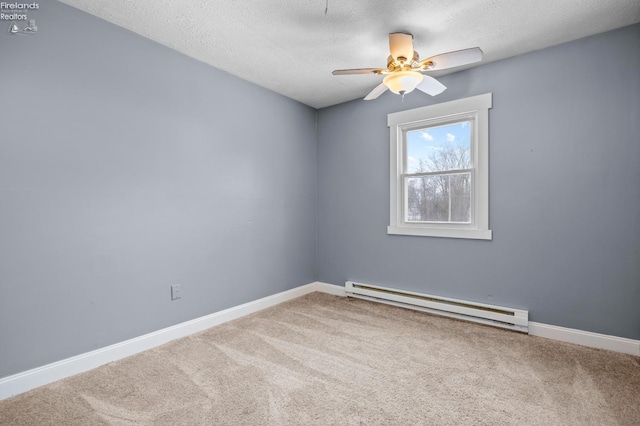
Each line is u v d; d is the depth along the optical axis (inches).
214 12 81.4
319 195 158.9
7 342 69.6
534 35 92.9
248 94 125.3
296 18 84.0
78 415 62.8
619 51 89.7
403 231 130.0
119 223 88.3
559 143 98.5
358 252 144.9
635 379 75.3
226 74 117.1
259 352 90.5
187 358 87.1
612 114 90.9
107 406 65.7
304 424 60.0
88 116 82.0
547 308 100.9
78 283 80.4
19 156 71.2
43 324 74.7
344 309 129.0
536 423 60.2
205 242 110.5
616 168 90.5
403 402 66.7
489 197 110.6
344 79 123.9
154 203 96.3
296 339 99.5
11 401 67.5
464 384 73.5
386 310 127.6
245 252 124.6
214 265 113.3
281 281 140.6
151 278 95.6
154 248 96.3
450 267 119.6
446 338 99.7
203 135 109.8
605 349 91.3
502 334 102.8
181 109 103.3
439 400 67.4
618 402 66.5
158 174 97.3
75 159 79.8
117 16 83.3
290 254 145.3
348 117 147.7
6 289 69.6
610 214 91.4
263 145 131.9
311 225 157.1
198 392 70.6
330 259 155.0
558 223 99.0
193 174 106.9
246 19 84.5
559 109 98.4
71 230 79.2
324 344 95.7
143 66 93.3
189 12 81.4
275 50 101.3
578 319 96.0
